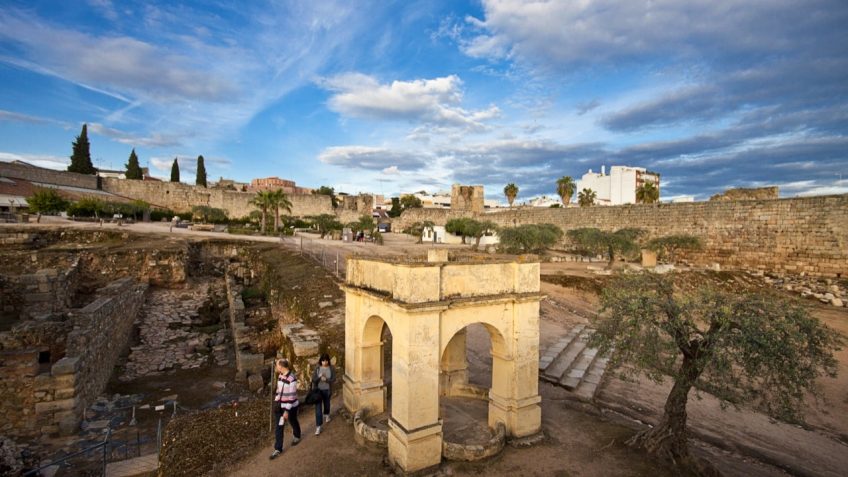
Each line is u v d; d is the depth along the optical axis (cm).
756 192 4306
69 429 1362
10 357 1338
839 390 1574
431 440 816
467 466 830
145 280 2962
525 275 955
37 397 1345
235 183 11288
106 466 1144
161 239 3697
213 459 881
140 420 1462
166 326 2434
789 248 3472
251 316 2419
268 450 905
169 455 914
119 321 2019
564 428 1027
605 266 3756
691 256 4109
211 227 5272
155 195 7144
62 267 2739
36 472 1128
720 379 895
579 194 8056
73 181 6575
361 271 1022
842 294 2816
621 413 1216
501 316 928
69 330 1571
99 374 1658
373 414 1034
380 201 14962
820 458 1110
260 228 6219
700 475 847
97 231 3569
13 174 5812
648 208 4569
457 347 1202
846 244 3161
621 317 963
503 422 940
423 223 6956
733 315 877
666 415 917
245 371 1792
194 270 3556
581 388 1368
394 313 846
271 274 2850
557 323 2158
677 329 895
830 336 845
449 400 1156
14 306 2181
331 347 1477
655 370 936
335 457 863
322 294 2112
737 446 1123
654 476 828
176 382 1805
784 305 881
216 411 1130
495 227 5962
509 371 939
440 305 816
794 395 813
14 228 3278
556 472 827
